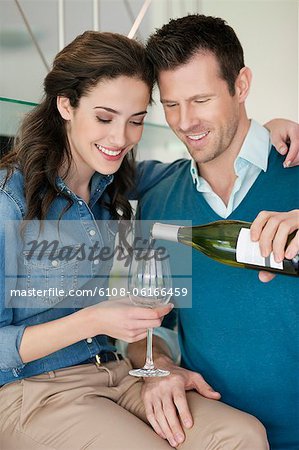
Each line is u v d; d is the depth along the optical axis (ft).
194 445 4.72
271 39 9.00
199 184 5.66
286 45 8.93
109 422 4.73
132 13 8.34
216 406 4.99
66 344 4.81
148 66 5.13
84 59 4.95
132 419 4.83
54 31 7.96
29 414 4.92
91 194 5.64
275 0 8.94
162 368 5.40
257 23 9.04
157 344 5.82
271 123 5.84
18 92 7.14
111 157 5.18
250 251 4.58
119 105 4.98
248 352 5.38
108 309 4.73
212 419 4.80
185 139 5.49
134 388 5.37
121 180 5.85
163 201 5.91
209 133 5.40
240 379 5.41
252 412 5.40
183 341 5.81
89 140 5.11
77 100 5.08
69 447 4.69
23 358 4.83
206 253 5.38
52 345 4.78
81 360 5.34
